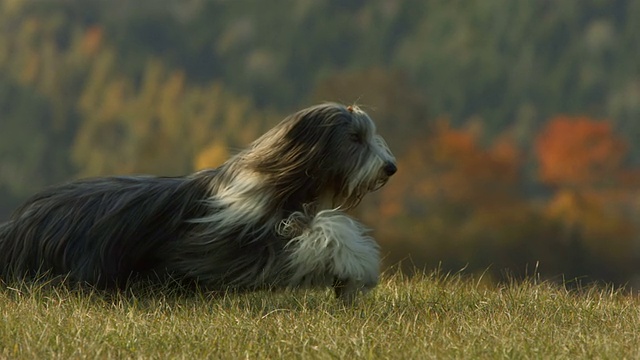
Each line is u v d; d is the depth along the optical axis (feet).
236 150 30.63
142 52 424.87
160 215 28.76
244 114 341.82
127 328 25.13
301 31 420.77
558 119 225.76
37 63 385.70
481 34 375.66
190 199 28.73
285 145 28.32
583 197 183.52
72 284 29.04
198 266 28.17
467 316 27.30
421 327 25.66
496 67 358.84
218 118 341.00
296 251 27.53
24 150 351.87
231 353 23.30
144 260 28.84
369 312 27.32
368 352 23.11
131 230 28.81
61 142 363.76
